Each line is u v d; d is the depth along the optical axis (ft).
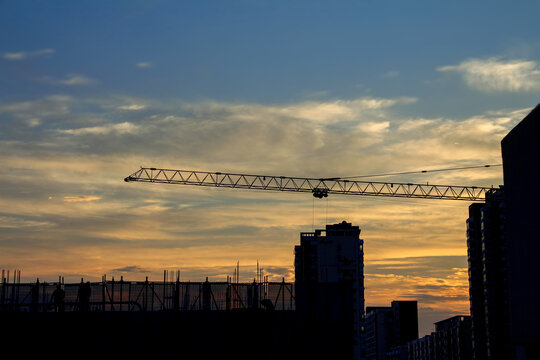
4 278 222.89
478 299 638.53
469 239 655.76
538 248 341.82
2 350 216.54
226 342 225.56
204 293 228.63
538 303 343.26
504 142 400.26
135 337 222.69
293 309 228.63
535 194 344.90
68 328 220.43
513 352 549.13
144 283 226.17
